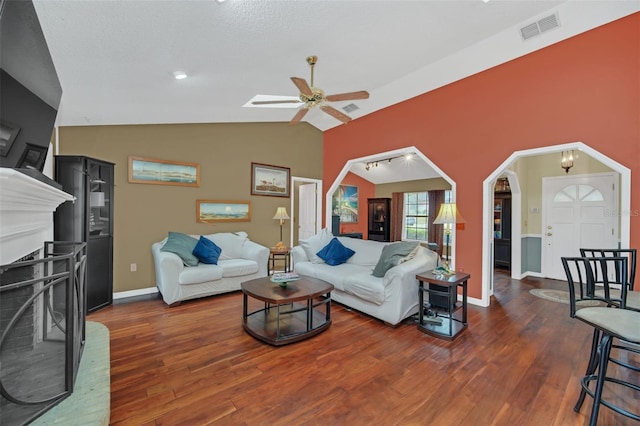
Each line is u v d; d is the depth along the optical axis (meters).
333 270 3.73
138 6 1.71
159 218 4.17
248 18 2.10
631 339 1.32
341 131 5.75
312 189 6.15
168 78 2.80
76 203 3.10
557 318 3.18
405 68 3.69
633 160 2.63
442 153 4.05
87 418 1.33
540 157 5.30
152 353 2.34
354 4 2.23
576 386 1.92
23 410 1.35
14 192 1.18
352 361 2.24
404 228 8.81
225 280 3.89
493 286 4.54
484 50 3.32
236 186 4.98
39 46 1.43
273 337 2.55
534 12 2.75
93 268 3.28
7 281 1.74
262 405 1.72
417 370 2.11
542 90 3.17
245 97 3.80
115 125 3.81
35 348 1.91
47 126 1.70
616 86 2.72
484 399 1.78
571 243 4.95
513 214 5.19
